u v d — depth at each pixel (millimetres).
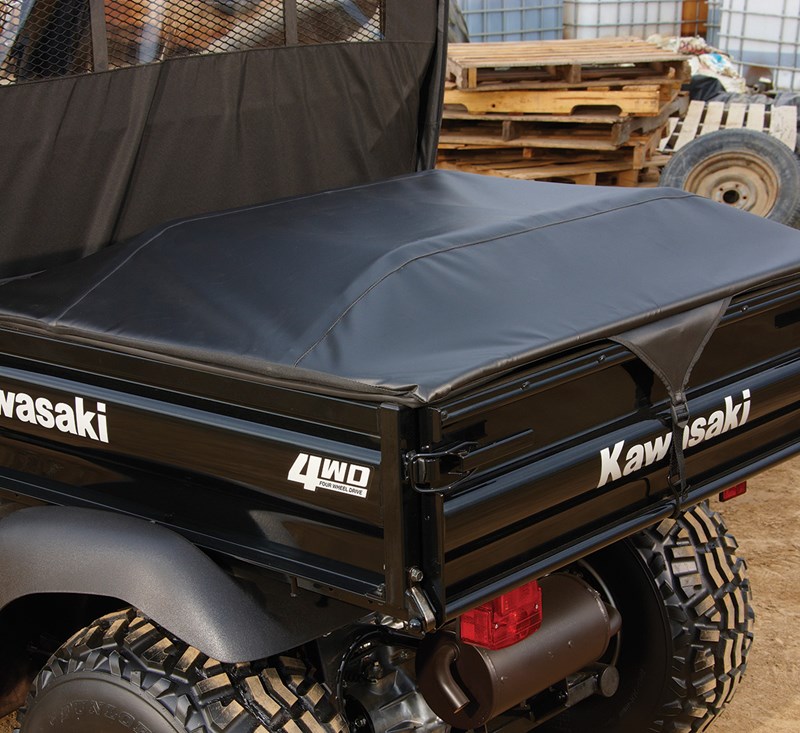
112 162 2873
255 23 3123
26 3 2607
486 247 2424
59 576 2221
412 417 1915
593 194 2896
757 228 2836
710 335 2381
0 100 2625
